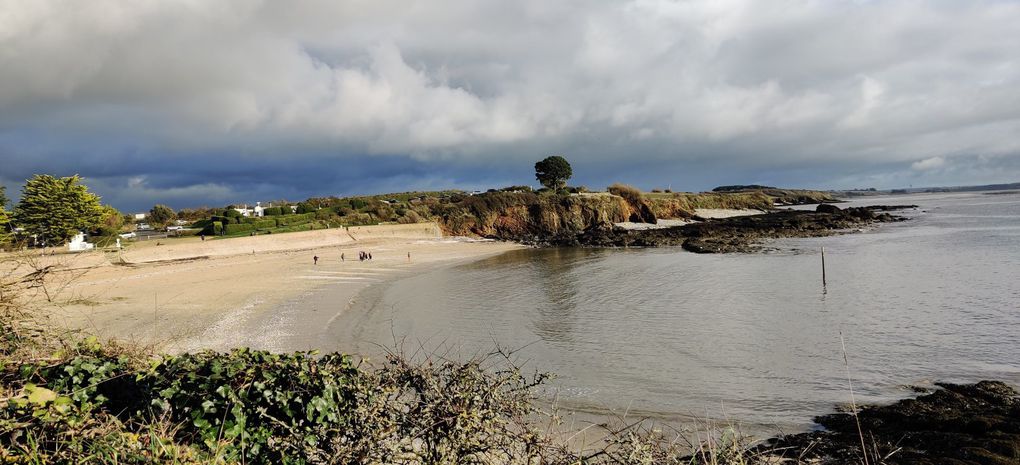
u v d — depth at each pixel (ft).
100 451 12.98
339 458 13.92
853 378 46.88
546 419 21.89
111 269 124.36
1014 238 158.81
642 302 85.81
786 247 158.40
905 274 103.81
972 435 31.14
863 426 35.29
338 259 157.48
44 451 12.94
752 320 71.10
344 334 66.18
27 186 135.64
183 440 16.21
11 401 13.71
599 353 56.90
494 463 13.25
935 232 186.91
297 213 255.29
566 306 84.23
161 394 16.48
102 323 67.67
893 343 57.21
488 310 82.02
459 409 13.17
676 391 44.83
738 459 15.14
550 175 311.47
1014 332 59.36
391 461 13.19
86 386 16.98
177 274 121.70
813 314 73.46
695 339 61.93
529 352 57.77
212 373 16.79
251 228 206.08
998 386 40.91
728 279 106.73
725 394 43.96
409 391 15.15
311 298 91.76
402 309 82.84
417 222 240.32
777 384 46.16
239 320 73.36
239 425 16.08
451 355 56.65
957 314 69.15
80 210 142.00
